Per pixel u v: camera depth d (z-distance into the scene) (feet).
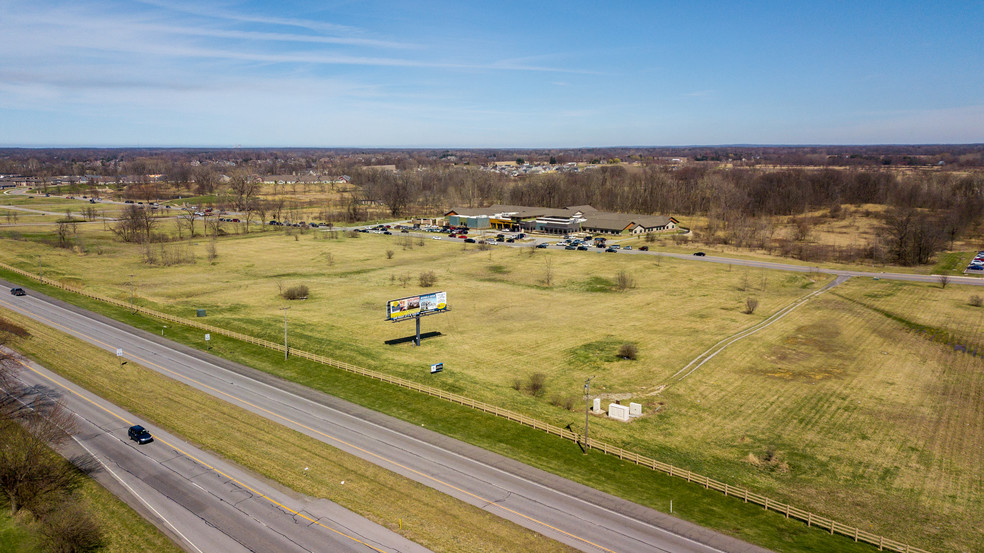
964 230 621.31
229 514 142.31
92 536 130.52
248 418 195.42
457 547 132.05
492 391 226.58
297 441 180.24
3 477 143.43
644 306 357.82
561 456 178.60
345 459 170.09
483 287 407.03
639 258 504.84
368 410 205.67
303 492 152.56
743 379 242.99
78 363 241.76
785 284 413.18
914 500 159.43
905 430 199.21
